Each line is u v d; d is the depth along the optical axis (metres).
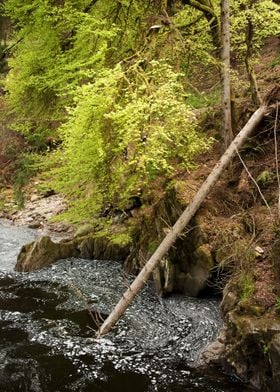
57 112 9.21
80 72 7.55
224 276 8.29
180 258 8.91
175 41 9.20
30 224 15.50
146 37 9.01
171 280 8.90
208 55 9.77
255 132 9.84
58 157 8.14
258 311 6.34
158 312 8.39
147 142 7.10
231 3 10.92
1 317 8.36
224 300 7.57
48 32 8.31
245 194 9.16
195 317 8.02
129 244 11.30
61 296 9.39
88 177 7.86
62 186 8.40
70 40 8.57
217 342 6.87
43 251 11.32
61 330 7.85
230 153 8.16
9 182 18.12
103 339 7.49
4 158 17.39
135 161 6.96
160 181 10.51
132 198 11.14
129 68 7.80
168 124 7.39
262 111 8.62
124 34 9.20
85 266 11.13
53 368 6.71
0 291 9.67
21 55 8.73
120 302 7.44
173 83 7.27
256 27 11.41
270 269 7.03
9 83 9.25
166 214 9.50
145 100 7.22
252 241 7.66
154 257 7.48
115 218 11.59
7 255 12.36
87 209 8.84
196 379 6.34
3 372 6.61
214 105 12.48
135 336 7.57
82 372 6.61
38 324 8.09
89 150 7.09
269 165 9.35
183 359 6.87
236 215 8.67
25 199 17.23
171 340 7.40
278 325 5.96
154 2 9.57
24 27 8.59
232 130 10.27
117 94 7.20
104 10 9.15
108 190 8.49
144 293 9.24
